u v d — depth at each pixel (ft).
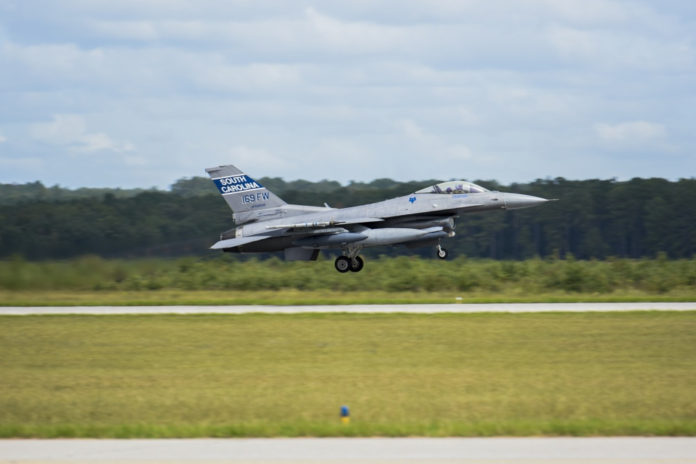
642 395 166.91
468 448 122.72
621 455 118.62
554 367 199.52
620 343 236.02
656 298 366.02
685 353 219.61
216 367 203.72
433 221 426.10
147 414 153.07
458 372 193.36
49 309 345.72
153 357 220.02
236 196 450.30
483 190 425.28
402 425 136.87
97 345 241.55
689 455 118.73
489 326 272.72
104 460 116.47
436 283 453.99
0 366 207.21
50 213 648.79
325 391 172.24
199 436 131.54
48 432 133.39
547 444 125.39
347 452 120.47
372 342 241.76
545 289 444.55
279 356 219.82
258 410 155.12
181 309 340.59
